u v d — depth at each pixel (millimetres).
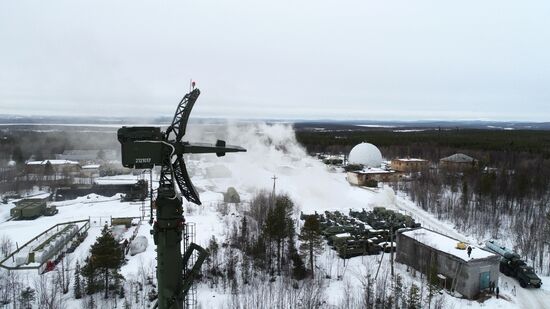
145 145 12016
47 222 57156
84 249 46156
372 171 88188
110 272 36312
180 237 12781
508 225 57781
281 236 42062
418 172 90500
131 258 43469
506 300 36312
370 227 54719
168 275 12633
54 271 39656
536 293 38031
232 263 40469
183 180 13312
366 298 34344
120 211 62344
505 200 66688
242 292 37031
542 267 43875
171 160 12336
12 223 56625
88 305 33312
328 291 37625
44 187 79062
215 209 61875
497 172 87312
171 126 12734
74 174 86250
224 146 13398
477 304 35375
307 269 41031
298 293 36938
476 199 66438
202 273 39062
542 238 48125
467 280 36469
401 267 42688
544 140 167875
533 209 61969
